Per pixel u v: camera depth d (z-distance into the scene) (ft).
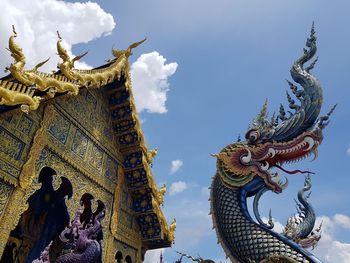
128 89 43.04
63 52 29.35
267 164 38.24
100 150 40.19
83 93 38.37
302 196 38.65
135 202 45.83
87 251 34.32
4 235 24.03
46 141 30.01
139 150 44.21
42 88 25.29
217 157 40.98
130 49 42.60
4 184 25.23
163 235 44.86
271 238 34.35
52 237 41.78
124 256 41.24
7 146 25.79
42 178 38.91
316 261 30.78
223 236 37.52
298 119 37.99
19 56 23.36
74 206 33.78
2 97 21.36
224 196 39.47
